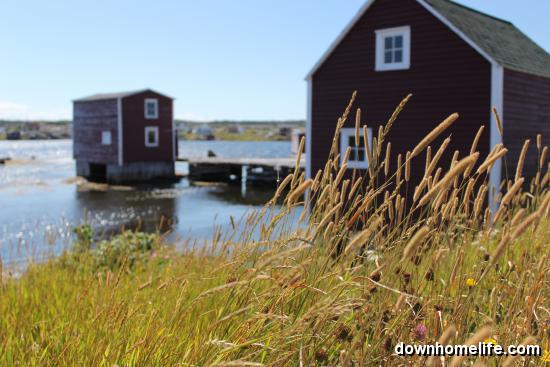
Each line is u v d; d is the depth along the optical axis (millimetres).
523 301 2318
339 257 2297
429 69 16469
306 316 1838
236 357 2033
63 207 29000
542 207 1667
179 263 4918
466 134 15703
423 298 2219
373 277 1983
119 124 42438
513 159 15812
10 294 4113
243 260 2422
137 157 43531
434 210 2246
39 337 2990
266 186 39562
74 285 4828
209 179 44062
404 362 1943
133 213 27141
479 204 2414
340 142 18219
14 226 22234
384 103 17328
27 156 89625
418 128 16609
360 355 1931
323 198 2428
